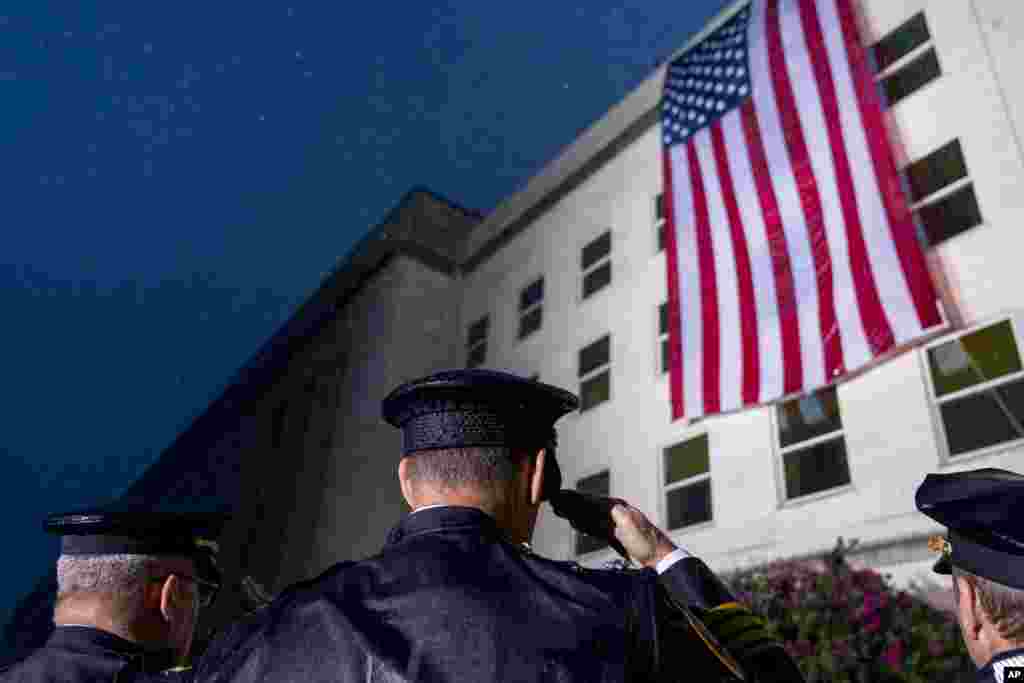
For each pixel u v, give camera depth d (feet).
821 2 32.73
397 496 54.95
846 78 30.63
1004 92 29.35
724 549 31.99
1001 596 4.20
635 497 38.60
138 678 5.92
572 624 3.52
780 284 29.50
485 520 4.12
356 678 3.42
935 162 31.22
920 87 32.60
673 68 38.40
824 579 26.43
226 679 3.72
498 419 4.40
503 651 3.39
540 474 4.45
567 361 48.42
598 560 38.24
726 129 34.06
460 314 63.10
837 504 28.43
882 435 27.89
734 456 33.55
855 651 24.26
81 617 6.31
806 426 31.71
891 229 26.78
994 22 30.71
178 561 6.70
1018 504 4.32
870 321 26.03
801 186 30.40
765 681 4.09
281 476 66.23
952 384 26.91
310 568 55.52
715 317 31.04
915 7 34.27
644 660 3.51
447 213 67.97
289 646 3.68
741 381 29.09
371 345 61.87
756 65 34.14
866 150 28.78
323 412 64.54
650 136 48.83
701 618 4.27
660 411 39.52
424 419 4.45
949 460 25.61
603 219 50.62
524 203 59.72
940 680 22.13
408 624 3.55
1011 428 24.93
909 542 25.35
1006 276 26.66
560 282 52.39
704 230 33.09
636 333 43.60
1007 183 27.91
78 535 6.51
